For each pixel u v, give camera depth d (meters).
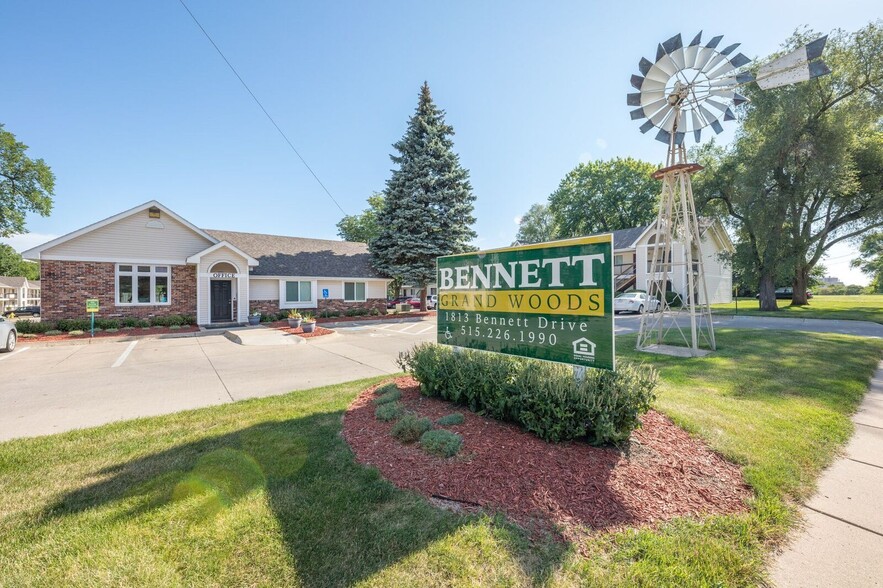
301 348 11.27
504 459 3.22
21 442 4.07
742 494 2.88
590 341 3.61
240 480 3.15
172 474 3.28
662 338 10.04
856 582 2.07
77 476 3.28
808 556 2.27
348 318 21.34
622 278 27.09
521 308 4.31
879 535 2.46
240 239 22.12
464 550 2.26
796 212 20.17
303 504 2.78
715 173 21.80
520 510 2.62
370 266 24.09
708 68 8.02
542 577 2.06
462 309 5.16
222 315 18.69
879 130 20.84
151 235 16.72
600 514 2.58
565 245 3.84
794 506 2.78
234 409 5.18
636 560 2.19
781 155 19.03
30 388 6.63
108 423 4.73
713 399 5.16
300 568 2.16
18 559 2.27
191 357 9.78
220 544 2.37
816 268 37.84
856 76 17.94
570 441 3.53
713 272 29.78
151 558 2.26
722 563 2.17
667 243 9.48
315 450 3.71
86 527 2.56
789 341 10.05
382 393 5.48
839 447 3.73
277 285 20.33
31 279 58.09
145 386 6.74
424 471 3.16
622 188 39.62
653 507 2.67
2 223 24.88
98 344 12.43
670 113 8.80
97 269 15.75
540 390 3.62
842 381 6.07
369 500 2.81
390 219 22.69
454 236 22.20
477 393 4.29
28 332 13.98
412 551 2.27
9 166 24.30
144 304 16.66
